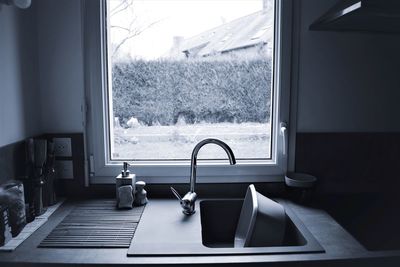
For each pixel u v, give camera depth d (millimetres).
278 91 1716
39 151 1476
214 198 1689
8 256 1126
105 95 1713
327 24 1533
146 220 1423
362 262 1120
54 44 1655
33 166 1471
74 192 1729
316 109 1742
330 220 1436
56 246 1192
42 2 1633
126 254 1141
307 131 1754
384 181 1786
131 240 1237
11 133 1400
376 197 1735
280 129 1727
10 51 1400
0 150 1302
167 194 1746
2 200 1223
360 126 1769
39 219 1410
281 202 1655
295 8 1671
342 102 1745
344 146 1759
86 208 1562
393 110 1768
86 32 1650
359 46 1714
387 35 1718
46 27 1646
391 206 1639
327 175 1771
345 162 1768
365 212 1579
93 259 1108
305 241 1259
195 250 1161
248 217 1447
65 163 1705
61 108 1688
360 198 1720
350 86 1736
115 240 1237
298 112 1740
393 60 1734
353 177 1779
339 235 1292
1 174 1307
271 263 1094
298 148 1751
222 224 1672
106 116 1728
